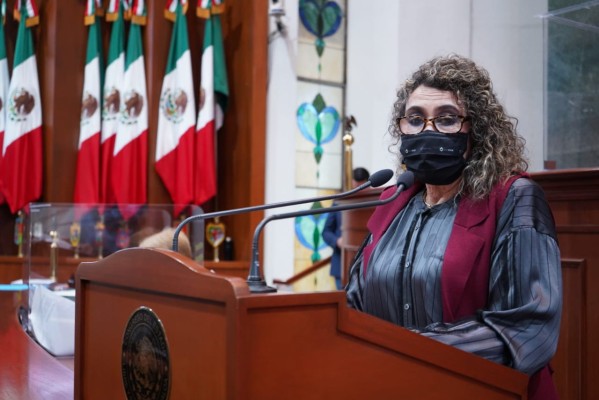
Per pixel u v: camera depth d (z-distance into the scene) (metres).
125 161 6.89
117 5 7.07
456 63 1.87
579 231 2.63
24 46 7.05
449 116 1.81
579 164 6.43
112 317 1.57
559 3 6.68
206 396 1.23
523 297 1.60
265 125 6.93
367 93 7.60
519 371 1.51
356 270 2.03
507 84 7.04
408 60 6.85
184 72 6.96
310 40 7.83
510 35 7.05
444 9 6.89
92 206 3.72
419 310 1.76
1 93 7.09
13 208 6.90
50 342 2.79
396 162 2.06
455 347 1.42
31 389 2.07
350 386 1.26
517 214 1.69
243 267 6.80
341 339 1.26
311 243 7.56
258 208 1.71
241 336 1.13
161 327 1.37
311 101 7.79
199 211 3.91
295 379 1.20
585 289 2.62
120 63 7.03
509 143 1.83
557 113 6.55
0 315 3.64
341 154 7.91
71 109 7.11
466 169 1.80
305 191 7.66
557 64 6.56
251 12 6.96
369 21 7.64
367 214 3.97
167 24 7.19
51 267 3.62
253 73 6.89
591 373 2.60
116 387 1.55
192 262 1.31
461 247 1.72
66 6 7.11
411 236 1.87
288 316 1.20
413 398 1.34
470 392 1.42
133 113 6.98
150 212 3.84
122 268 1.50
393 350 1.32
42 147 7.07
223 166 7.29
